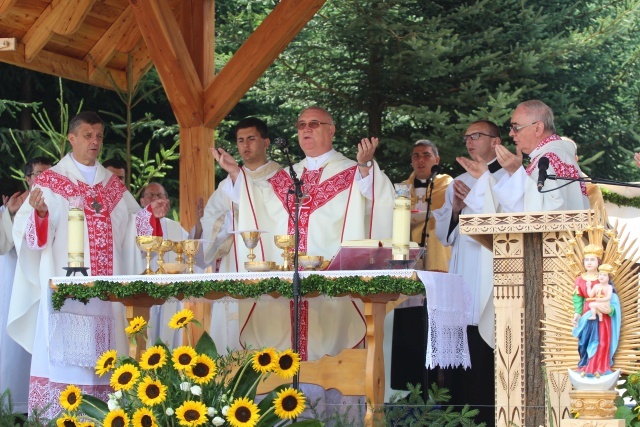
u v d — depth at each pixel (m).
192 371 5.52
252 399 5.68
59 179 7.97
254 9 15.44
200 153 9.59
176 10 10.60
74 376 7.11
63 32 9.90
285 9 9.34
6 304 8.53
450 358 5.96
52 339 6.62
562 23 14.77
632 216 12.44
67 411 5.91
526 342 5.31
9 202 8.35
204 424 5.52
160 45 9.42
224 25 14.78
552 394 5.25
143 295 6.55
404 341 7.89
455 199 7.48
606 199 12.25
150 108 16.41
